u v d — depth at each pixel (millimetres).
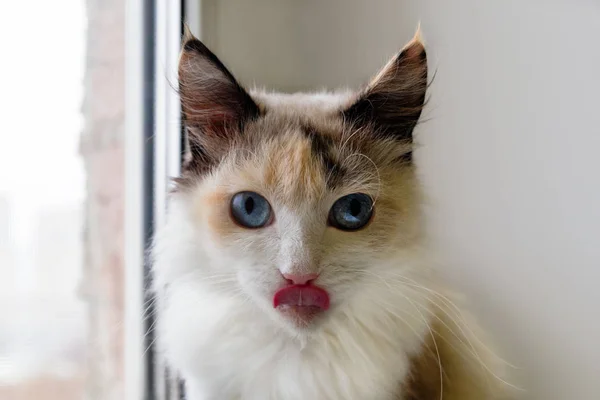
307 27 468
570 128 418
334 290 323
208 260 338
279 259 317
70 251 387
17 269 362
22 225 365
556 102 421
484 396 386
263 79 451
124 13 409
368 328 346
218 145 346
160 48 411
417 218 358
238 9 438
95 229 400
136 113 410
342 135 343
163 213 392
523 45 428
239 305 342
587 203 415
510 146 434
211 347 347
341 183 330
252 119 345
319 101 369
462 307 399
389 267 344
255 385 344
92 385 395
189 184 346
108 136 404
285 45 459
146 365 399
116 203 409
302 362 341
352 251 329
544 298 429
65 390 383
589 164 414
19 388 363
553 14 419
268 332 343
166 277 353
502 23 432
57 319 380
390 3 459
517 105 431
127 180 411
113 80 406
